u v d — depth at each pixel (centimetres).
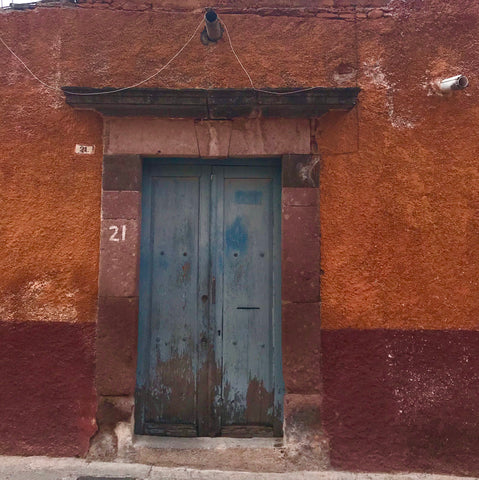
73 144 361
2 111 362
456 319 346
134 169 359
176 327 371
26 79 364
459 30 364
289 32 366
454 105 359
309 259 351
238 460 338
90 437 343
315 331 346
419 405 341
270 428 363
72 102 343
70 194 358
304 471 334
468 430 337
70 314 351
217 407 365
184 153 362
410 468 335
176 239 377
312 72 362
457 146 356
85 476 320
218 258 375
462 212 353
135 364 350
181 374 368
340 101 344
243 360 368
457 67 362
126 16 367
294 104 344
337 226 354
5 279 353
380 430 339
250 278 374
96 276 354
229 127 362
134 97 341
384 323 347
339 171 357
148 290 371
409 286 349
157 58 364
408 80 361
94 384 346
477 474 333
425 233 352
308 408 343
